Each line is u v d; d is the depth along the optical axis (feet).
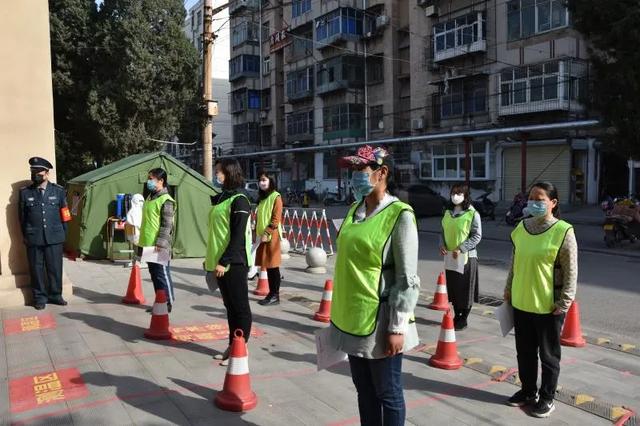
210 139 52.37
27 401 13.28
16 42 22.49
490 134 75.87
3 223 22.44
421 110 103.96
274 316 21.99
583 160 81.87
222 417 12.59
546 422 12.88
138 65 61.31
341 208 101.86
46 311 21.80
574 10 54.34
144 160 36.63
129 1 61.93
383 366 9.58
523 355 13.62
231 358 13.19
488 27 89.86
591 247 45.96
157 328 18.48
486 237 54.54
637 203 47.88
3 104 22.33
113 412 12.72
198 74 67.26
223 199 16.21
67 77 63.00
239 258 15.76
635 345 19.60
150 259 20.53
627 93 51.62
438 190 100.48
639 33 48.60
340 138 121.19
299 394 14.06
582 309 25.14
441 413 13.28
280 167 146.72
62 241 22.72
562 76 77.92
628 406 13.94
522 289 13.33
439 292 24.16
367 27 118.01
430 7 99.19
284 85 144.56
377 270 9.46
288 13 138.72
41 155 23.06
